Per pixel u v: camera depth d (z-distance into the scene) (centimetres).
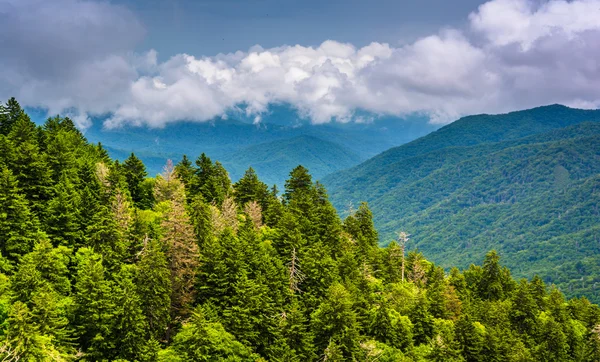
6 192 6662
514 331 9862
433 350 7300
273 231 9188
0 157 7731
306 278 7956
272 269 7269
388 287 9994
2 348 4366
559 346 9588
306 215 10531
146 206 10188
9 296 5225
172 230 6706
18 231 6612
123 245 6756
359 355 6788
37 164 7950
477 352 7994
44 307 4931
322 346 6856
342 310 6869
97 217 6931
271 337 6600
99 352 5288
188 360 5528
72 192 7750
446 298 9944
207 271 6819
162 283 5928
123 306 5366
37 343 4597
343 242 10356
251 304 6431
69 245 7094
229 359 5756
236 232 8956
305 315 7425
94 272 5556
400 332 7862
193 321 5844
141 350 5362
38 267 5784
